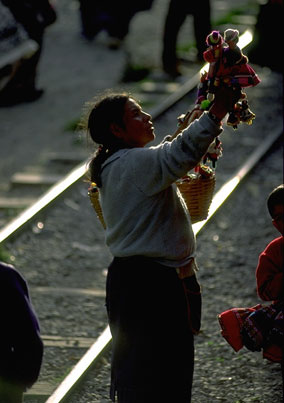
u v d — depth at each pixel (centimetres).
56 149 1948
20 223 1419
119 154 679
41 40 2316
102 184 688
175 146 644
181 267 684
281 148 1820
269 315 735
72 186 1608
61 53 2883
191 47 2717
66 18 3459
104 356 991
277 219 718
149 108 2111
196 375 941
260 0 2689
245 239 1377
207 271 1249
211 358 980
